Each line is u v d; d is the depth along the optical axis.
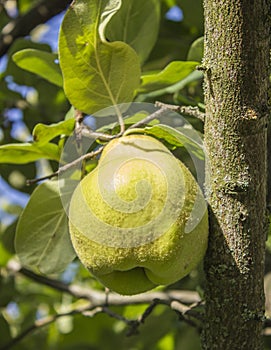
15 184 1.15
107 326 1.42
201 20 1.11
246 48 0.75
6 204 1.48
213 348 0.76
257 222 0.76
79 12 0.81
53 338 1.50
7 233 1.14
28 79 1.16
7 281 1.28
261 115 0.75
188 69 0.89
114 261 0.74
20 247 0.89
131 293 0.77
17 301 1.41
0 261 1.25
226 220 0.76
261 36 0.75
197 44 0.92
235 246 0.76
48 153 0.91
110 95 0.84
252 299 0.76
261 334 0.76
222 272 0.76
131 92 0.84
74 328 1.43
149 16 0.95
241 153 0.76
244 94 0.75
